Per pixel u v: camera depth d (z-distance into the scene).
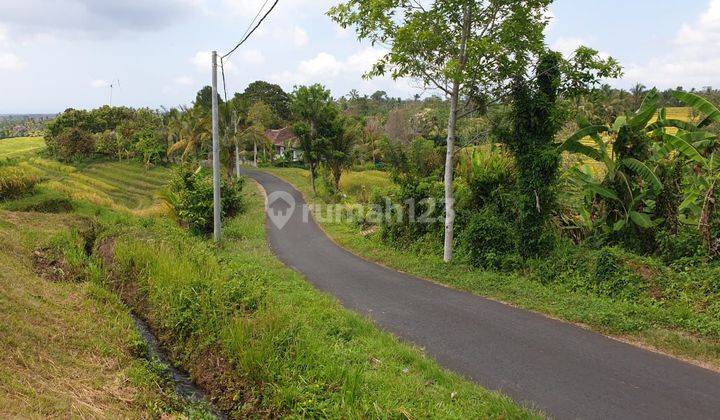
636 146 11.16
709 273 8.79
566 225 12.62
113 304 9.38
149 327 8.77
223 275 9.60
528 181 11.39
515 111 11.34
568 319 8.52
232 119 36.00
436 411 5.26
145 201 36.91
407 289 10.79
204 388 6.76
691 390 5.93
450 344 7.50
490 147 13.87
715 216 9.89
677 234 10.66
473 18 11.06
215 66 16.33
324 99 29.72
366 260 14.32
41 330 6.87
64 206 19.06
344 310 8.80
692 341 7.12
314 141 29.39
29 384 5.32
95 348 6.98
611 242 11.53
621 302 8.67
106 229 14.89
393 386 5.80
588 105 23.89
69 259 11.64
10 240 12.13
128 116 65.25
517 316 8.77
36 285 9.06
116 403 5.64
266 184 38.94
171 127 50.97
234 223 21.30
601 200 11.85
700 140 10.89
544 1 10.48
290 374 6.10
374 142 48.03
